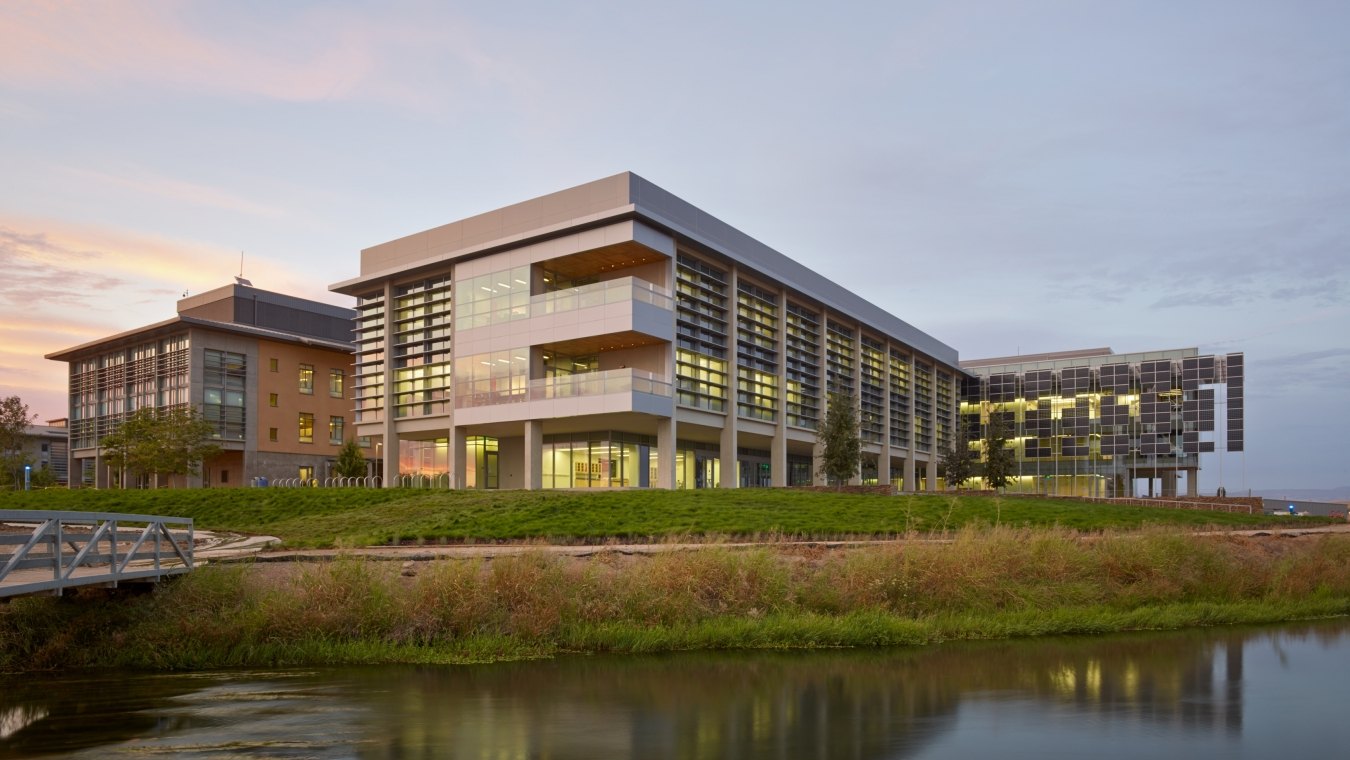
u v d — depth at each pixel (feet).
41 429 288.51
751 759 36.22
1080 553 76.18
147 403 206.90
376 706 43.80
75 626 54.08
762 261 169.17
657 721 41.81
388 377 165.37
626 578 62.08
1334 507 281.33
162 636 53.93
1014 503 122.01
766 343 168.66
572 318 138.82
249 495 119.24
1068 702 46.01
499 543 78.79
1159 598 74.59
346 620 55.93
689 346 147.95
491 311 150.61
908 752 37.40
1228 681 51.11
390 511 102.58
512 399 145.07
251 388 207.00
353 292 174.19
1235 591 77.92
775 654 56.80
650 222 136.98
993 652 58.29
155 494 122.11
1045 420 278.26
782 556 70.49
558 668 52.44
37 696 45.52
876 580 66.18
